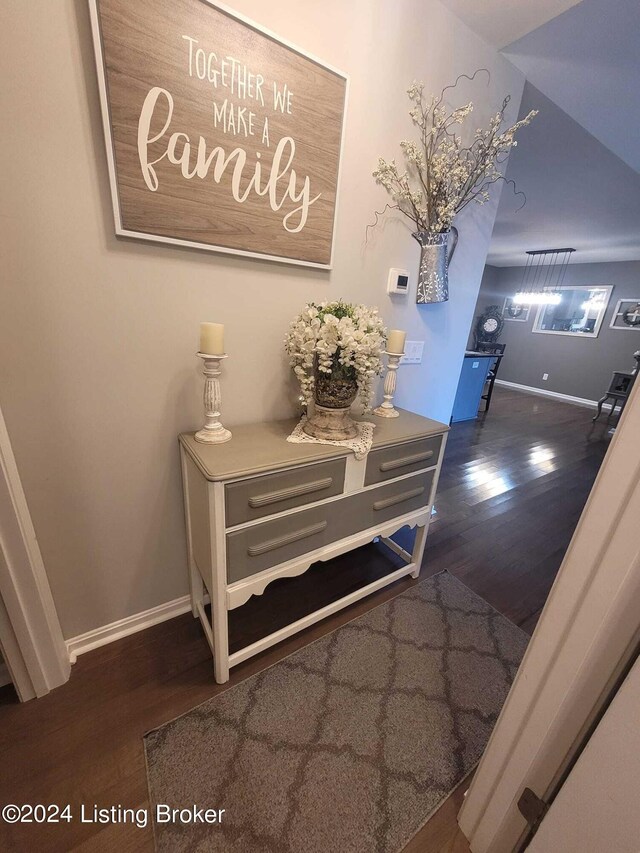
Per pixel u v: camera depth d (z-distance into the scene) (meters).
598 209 3.43
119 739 1.01
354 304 1.44
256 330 1.28
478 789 0.84
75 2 0.77
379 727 1.09
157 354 1.11
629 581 0.55
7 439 0.91
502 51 1.51
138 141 0.89
